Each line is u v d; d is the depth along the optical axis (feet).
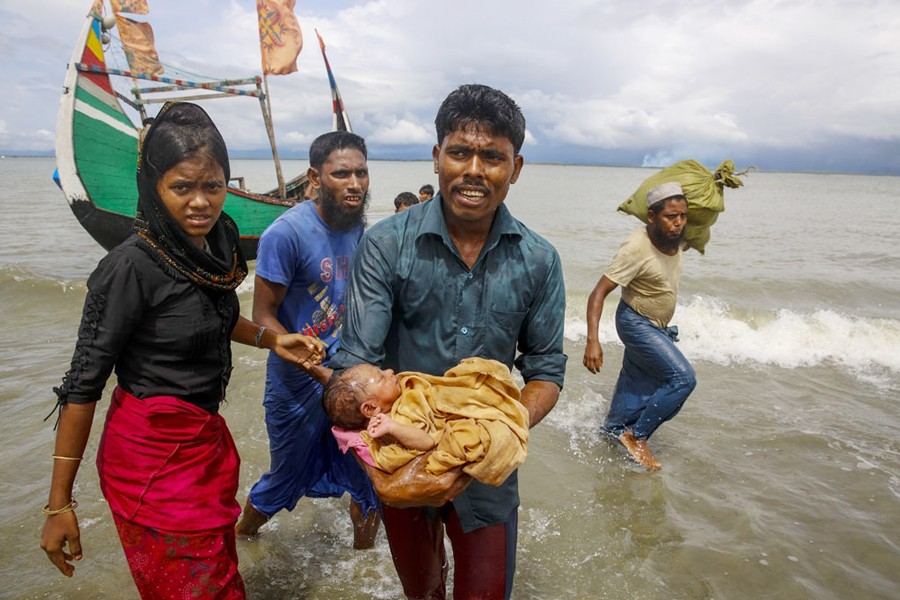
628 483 14.57
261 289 10.34
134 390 7.23
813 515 13.28
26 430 16.17
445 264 7.05
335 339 11.23
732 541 12.35
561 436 17.08
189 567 7.32
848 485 14.60
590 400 19.72
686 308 29.48
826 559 11.80
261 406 18.15
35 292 31.99
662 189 14.85
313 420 10.73
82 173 38.17
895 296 35.17
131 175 40.52
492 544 7.52
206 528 7.39
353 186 10.45
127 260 6.81
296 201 46.42
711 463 15.64
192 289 7.20
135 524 7.20
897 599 10.74
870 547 12.16
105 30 38.52
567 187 171.42
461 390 6.43
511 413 6.30
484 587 7.47
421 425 6.34
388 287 7.09
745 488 14.44
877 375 22.97
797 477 14.99
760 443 16.84
